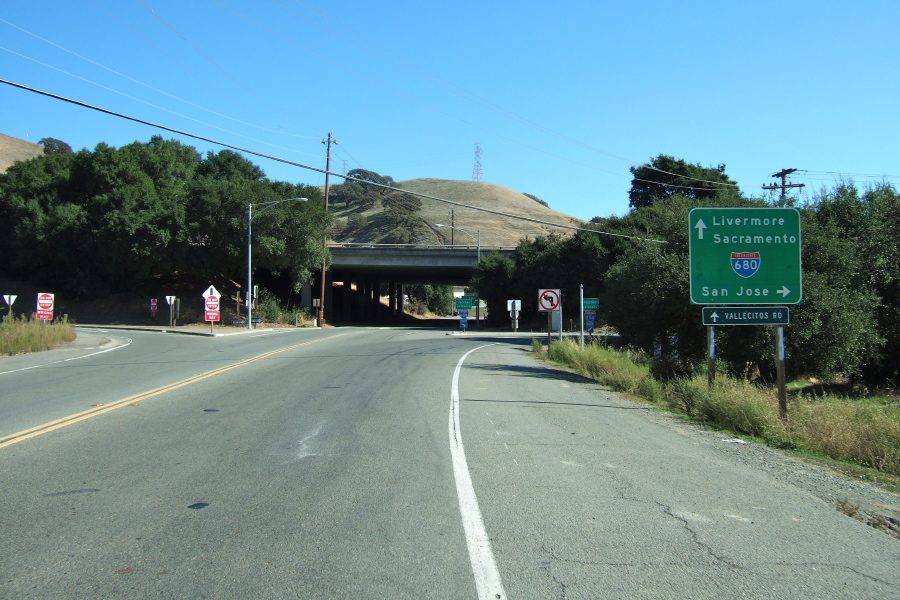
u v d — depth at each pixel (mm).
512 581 4441
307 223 51906
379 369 19188
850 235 21938
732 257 12820
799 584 4496
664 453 8609
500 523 5617
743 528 5641
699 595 4285
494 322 64188
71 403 12016
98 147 57156
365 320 82812
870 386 22375
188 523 5535
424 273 76562
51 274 57156
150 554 4863
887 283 20406
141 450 8258
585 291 57906
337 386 14945
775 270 12789
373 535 5277
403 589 4301
